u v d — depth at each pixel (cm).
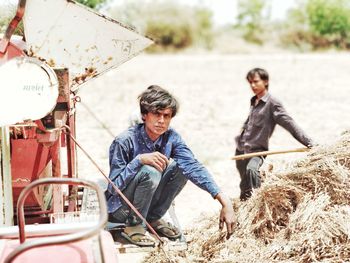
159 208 564
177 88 2219
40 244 320
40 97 473
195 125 1384
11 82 467
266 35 5556
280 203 524
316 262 477
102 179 759
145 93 541
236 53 4900
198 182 537
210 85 2322
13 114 471
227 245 520
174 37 5403
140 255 542
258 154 635
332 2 4881
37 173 555
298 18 5344
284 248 492
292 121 649
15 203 564
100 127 1352
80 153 1055
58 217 508
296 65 3238
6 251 385
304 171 530
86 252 382
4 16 595
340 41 4928
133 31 583
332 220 494
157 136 551
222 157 1044
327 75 2639
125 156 550
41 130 501
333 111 1602
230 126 1379
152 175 523
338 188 517
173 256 523
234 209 560
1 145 495
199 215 684
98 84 2377
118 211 548
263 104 671
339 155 539
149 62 3606
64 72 507
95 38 580
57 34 569
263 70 674
